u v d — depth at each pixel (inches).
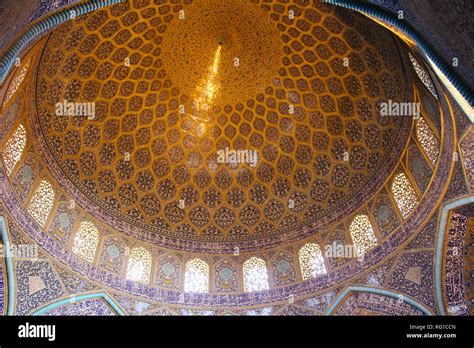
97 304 469.4
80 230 489.4
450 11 235.6
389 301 456.8
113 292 480.7
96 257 490.0
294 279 514.3
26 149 453.1
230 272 531.2
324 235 525.0
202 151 563.5
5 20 253.3
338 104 527.2
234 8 505.7
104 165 526.3
